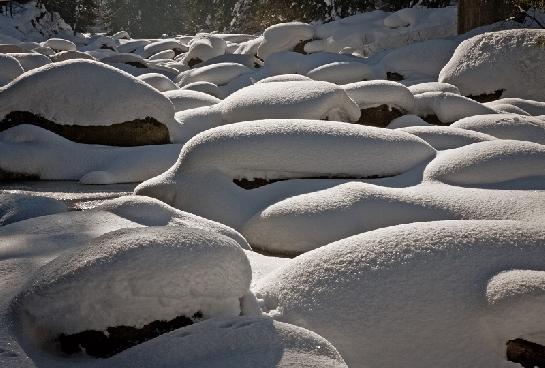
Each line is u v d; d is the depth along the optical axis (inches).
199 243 100.9
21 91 290.0
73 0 1401.3
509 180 191.0
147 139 291.9
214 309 100.0
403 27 716.7
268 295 119.3
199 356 89.0
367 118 326.3
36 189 246.8
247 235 179.6
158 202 161.2
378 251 120.6
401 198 177.8
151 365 87.3
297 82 288.4
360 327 112.3
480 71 428.8
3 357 87.1
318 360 90.0
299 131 208.5
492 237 123.0
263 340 92.1
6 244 128.6
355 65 490.3
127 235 102.3
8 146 273.4
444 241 121.8
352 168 204.7
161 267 96.1
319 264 120.7
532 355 106.9
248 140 206.1
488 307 111.4
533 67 418.3
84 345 94.3
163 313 96.3
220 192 200.8
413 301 113.7
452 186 191.8
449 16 696.4
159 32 1941.4
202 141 211.6
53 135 284.8
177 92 363.9
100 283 94.0
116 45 1103.0
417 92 383.6
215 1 1539.1
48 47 816.9
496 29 546.3
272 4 1114.1
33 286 97.0
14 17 1226.6
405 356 111.0
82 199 225.9
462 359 110.3
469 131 243.9
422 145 214.1
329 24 757.3
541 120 287.0
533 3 524.4
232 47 855.7
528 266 117.9
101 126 287.7
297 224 171.9
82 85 291.3
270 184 202.1
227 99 304.0
